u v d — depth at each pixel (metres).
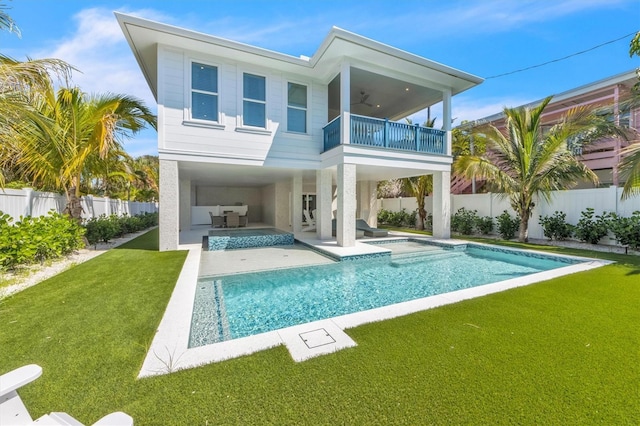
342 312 4.52
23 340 2.79
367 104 12.61
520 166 9.76
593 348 2.69
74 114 7.52
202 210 16.56
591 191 8.88
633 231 7.50
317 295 5.32
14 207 6.34
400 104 12.66
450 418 1.82
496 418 1.81
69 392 2.04
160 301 3.89
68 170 7.05
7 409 1.36
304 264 7.20
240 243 9.59
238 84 8.76
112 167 10.47
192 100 8.24
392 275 6.70
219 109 8.52
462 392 2.06
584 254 7.46
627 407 1.91
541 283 4.85
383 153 9.34
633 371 2.32
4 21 4.43
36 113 5.46
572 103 13.39
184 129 8.13
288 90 9.57
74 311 3.54
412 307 3.76
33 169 7.29
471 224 12.37
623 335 2.95
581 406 1.92
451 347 2.71
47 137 6.61
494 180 10.03
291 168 9.83
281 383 2.17
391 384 2.16
